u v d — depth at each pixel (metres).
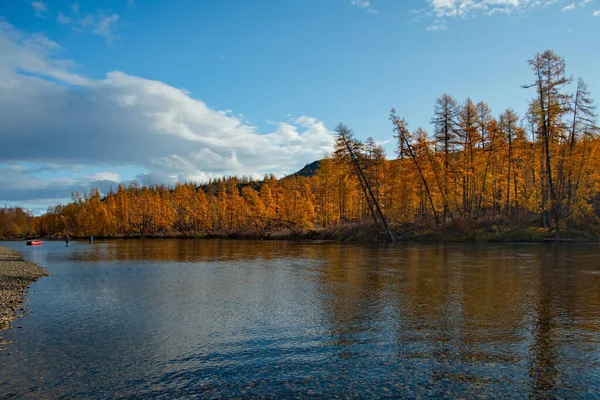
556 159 41.75
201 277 21.89
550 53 38.38
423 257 29.02
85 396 7.16
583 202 40.00
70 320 12.84
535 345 9.05
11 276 24.58
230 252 40.53
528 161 47.12
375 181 59.19
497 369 7.74
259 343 9.87
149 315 13.22
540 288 15.52
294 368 8.13
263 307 13.84
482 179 47.94
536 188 46.16
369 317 11.92
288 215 75.31
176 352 9.40
